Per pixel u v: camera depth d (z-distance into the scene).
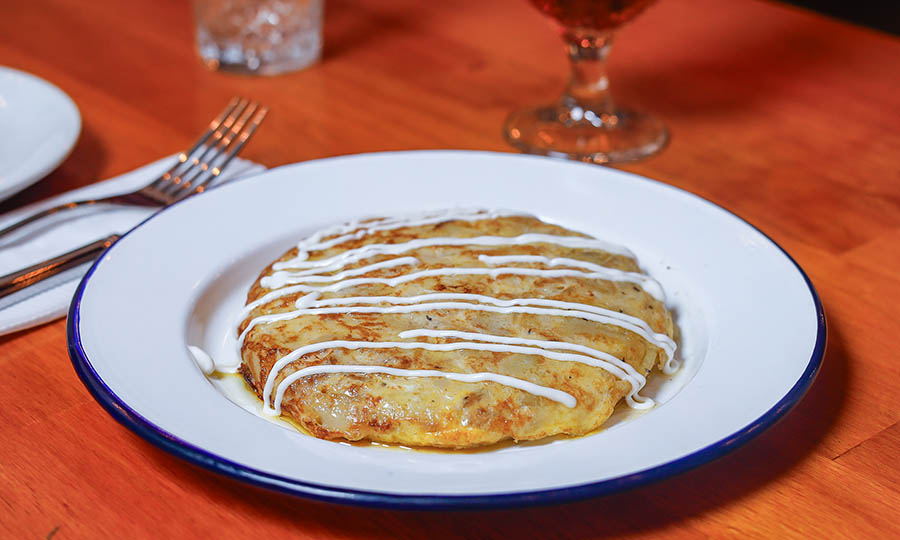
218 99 0.75
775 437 0.47
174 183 0.62
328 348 0.48
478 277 0.51
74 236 0.58
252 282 0.55
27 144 0.64
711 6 0.91
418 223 0.55
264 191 0.58
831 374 0.50
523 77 0.78
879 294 0.56
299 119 0.72
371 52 0.82
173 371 0.47
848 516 0.44
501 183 0.60
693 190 0.65
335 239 0.55
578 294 0.50
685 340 0.52
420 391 0.46
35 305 0.52
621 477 0.41
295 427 0.47
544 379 0.46
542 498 0.41
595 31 0.69
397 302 0.50
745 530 0.43
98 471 0.45
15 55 0.80
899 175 0.66
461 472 0.43
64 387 0.49
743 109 0.74
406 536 0.43
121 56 0.81
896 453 0.46
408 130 0.71
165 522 0.44
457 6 0.92
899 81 0.77
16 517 0.44
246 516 0.44
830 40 0.84
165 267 0.53
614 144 0.69
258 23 0.77
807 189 0.65
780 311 0.50
